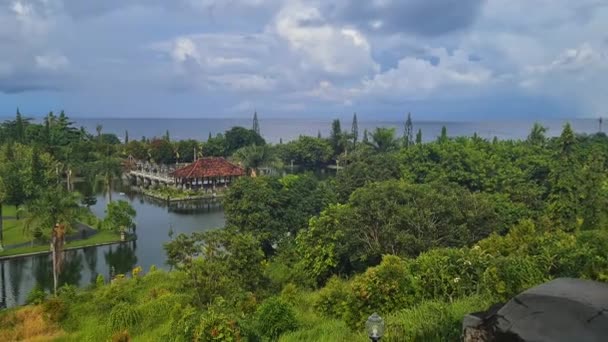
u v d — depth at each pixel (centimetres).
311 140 10225
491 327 610
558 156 4809
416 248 2480
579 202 3162
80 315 1967
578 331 529
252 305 1559
